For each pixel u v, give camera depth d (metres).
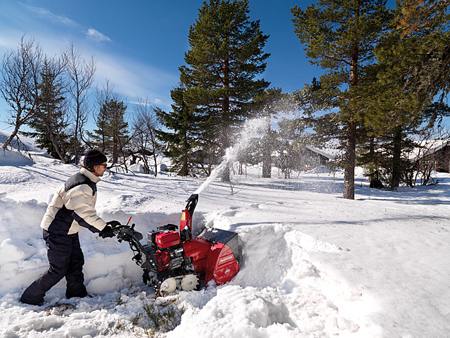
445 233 4.12
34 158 12.16
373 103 8.60
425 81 5.92
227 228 4.02
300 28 10.91
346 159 11.16
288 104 11.56
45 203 3.60
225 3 14.82
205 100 14.49
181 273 3.03
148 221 4.14
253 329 2.02
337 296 2.47
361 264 2.87
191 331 2.08
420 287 2.37
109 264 3.21
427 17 5.89
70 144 17.31
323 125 11.06
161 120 18.17
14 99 11.79
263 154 15.38
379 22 9.20
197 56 13.77
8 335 2.03
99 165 2.73
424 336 1.73
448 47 5.63
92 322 2.38
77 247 2.79
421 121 8.05
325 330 2.10
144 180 10.67
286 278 3.04
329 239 3.61
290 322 2.36
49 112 13.38
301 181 18.95
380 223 4.74
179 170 19.12
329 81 10.80
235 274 3.36
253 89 14.64
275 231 3.91
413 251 3.27
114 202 4.59
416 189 15.95
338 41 9.84
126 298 2.84
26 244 2.94
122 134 21.52
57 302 2.66
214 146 15.95
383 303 2.14
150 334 2.24
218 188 10.60
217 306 2.38
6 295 2.54
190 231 3.38
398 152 15.62
